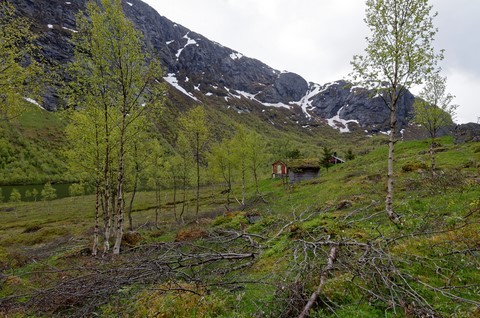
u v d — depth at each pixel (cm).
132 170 3356
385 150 6581
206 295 784
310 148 19200
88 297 824
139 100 2159
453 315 558
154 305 754
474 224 962
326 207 2153
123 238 2569
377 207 1672
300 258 952
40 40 16012
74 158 2583
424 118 3091
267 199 4266
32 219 6281
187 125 3597
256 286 835
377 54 1541
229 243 1320
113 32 2016
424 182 2156
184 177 4325
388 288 687
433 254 843
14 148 11919
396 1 1490
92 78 2036
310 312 630
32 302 809
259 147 5028
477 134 5503
